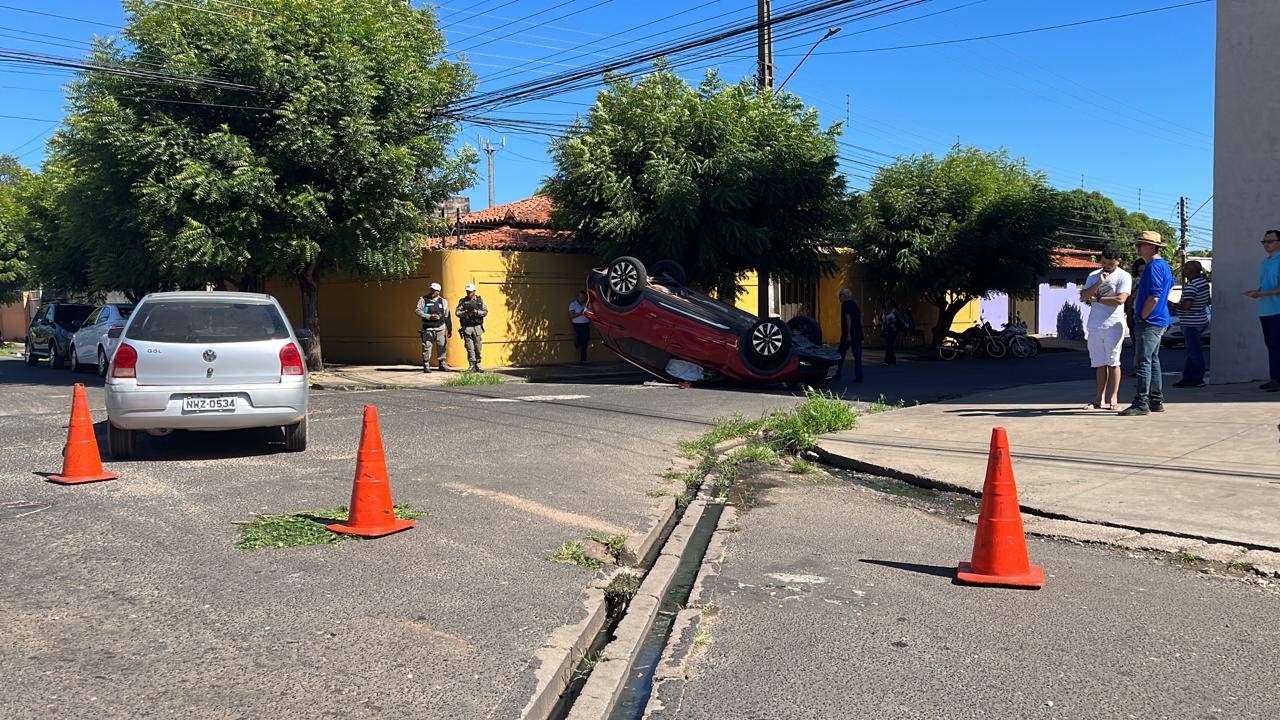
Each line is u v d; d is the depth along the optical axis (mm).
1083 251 39906
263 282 25188
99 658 3596
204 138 15305
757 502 6723
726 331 15047
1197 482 6457
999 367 20078
